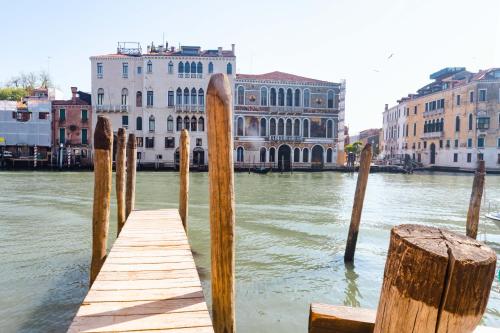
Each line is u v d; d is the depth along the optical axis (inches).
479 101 1953.7
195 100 1929.1
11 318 220.1
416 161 2338.8
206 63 1920.5
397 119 2723.9
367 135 3595.0
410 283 64.3
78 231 438.0
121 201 335.9
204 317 142.1
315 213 605.9
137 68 1923.0
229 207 135.3
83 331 130.4
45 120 1856.5
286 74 2069.4
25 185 1026.1
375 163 2443.4
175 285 175.0
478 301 62.4
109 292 165.8
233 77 1930.4
